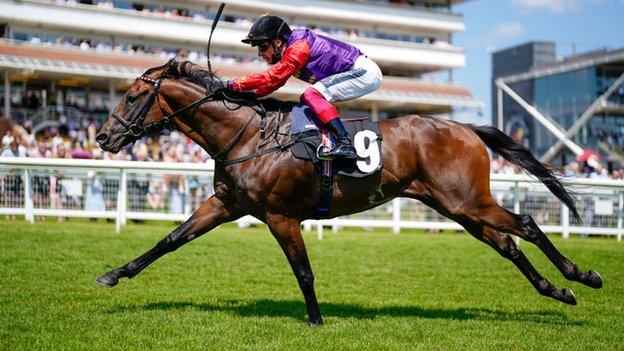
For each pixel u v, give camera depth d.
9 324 4.09
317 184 4.28
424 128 4.43
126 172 9.03
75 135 17.11
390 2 27.95
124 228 9.54
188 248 7.74
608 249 8.80
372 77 4.38
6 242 7.43
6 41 19.45
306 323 4.34
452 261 7.47
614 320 4.68
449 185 4.36
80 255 6.88
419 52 27.11
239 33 23.47
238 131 4.33
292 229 4.31
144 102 4.44
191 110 4.40
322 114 4.22
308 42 4.27
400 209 10.73
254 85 4.27
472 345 3.88
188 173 9.04
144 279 5.89
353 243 8.83
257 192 4.25
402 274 6.58
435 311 4.91
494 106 28.27
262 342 3.85
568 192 4.68
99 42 22.27
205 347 3.71
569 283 6.37
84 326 4.10
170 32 22.58
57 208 9.38
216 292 5.42
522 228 4.38
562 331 4.29
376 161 4.28
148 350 3.64
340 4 26.19
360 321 4.43
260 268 6.62
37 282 5.52
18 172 9.29
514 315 4.82
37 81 21.30
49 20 21.05
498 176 9.19
